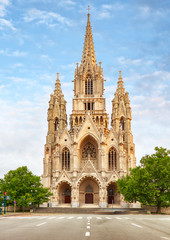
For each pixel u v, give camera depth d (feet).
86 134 407.44
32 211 306.35
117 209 310.86
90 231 74.95
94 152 415.03
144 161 285.64
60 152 406.82
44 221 117.91
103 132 400.67
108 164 402.31
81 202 389.39
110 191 396.37
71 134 424.05
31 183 315.17
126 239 59.31
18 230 77.05
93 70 467.11
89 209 317.01
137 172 269.85
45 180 411.54
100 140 398.42
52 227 86.58
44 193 328.08
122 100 441.27
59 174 396.16
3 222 111.45
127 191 273.54
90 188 397.39
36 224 99.04
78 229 80.48
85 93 458.91
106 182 375.86
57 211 311.27
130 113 437.99
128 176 312.71
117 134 409.69
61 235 65.82
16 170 317.63
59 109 447.01
